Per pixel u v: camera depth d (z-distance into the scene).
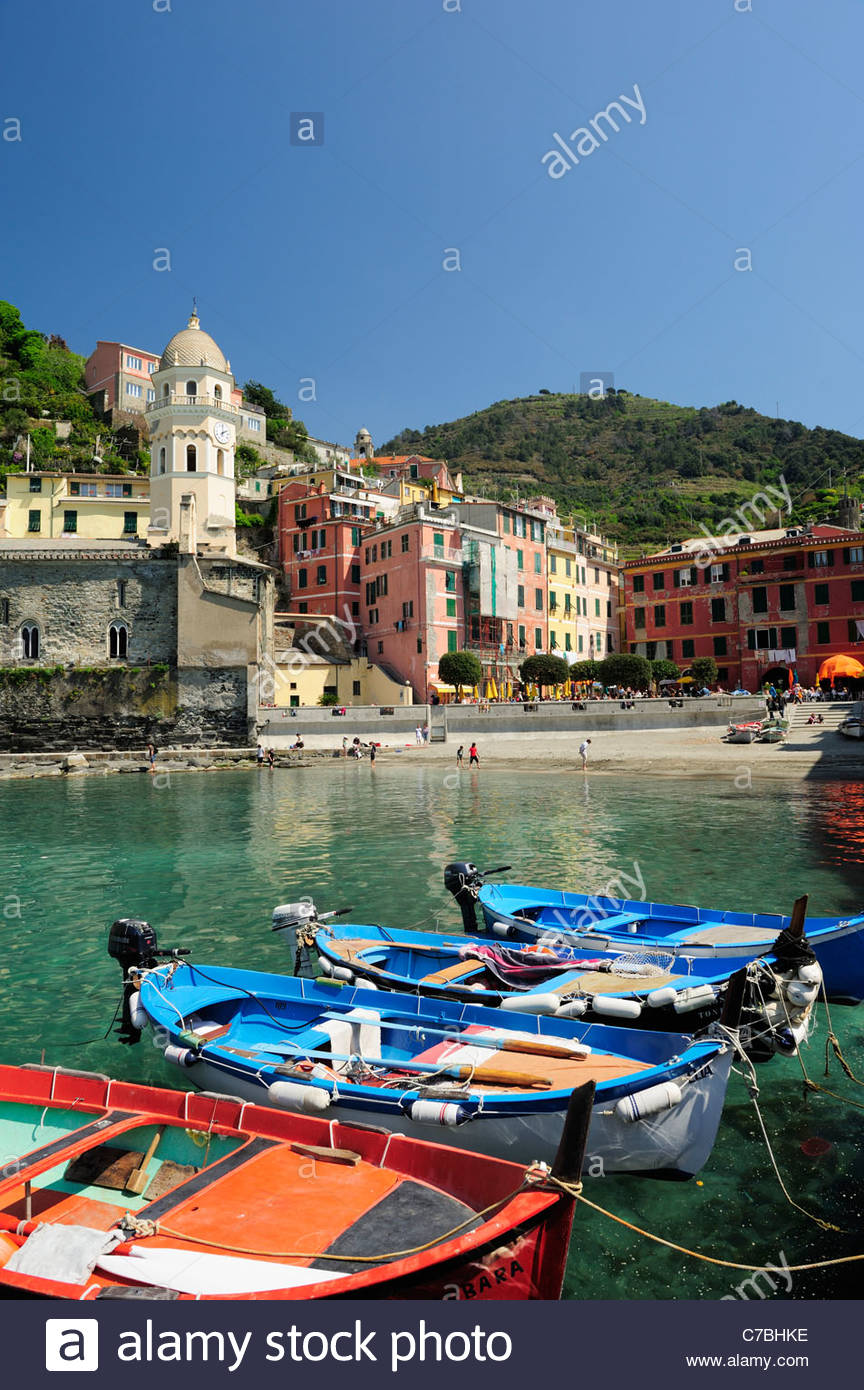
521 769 41.91
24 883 18.16
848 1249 6.09
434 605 59.75
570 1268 5.98
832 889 15.73
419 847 21.42
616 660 57.59
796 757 39.12
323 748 50.34
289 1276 4.83
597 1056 7.74
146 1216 5.41
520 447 152.62
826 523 71.94
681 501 113.56
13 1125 6.89
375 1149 5.89
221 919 15.11
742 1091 8.45
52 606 52.16
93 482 65.50
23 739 50.84
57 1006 11.05
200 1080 8.25
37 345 95.31
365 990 9.37
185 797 33.94
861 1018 10.09
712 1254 6.09
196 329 59.44
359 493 71.31
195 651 51.03
